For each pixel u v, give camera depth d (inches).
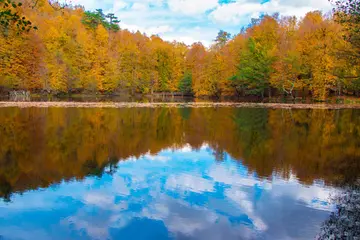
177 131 848.3
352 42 628.4
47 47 2316.7
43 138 724.0
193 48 3257.9
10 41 1998.0
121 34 3351.4
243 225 296.4
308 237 273.4
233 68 2487.7
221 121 1058.7
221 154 582.9
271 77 2101.4
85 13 3157.0
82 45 2522.1
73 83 2363.4
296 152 598.9
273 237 274.4
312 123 993.5
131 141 702.5
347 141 706.8
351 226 292.5
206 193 380.5
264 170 478.6
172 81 2947.8
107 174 456.8
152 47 3100.4
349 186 407.5
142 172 466.3
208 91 2642.7
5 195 373.7
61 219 310.0
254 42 2272.4
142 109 1459.2
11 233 281.9
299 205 343.6
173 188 397.1
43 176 448.1
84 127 893.8
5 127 862.5
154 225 296.4
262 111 1387.8
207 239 271.9
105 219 308.7
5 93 2140.7
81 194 376.8
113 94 2758.4
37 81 2194.9
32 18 1814.7
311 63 1955.0
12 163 514.3
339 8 617.3
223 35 3430.1
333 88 1990.7
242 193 380.2
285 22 2519.7
